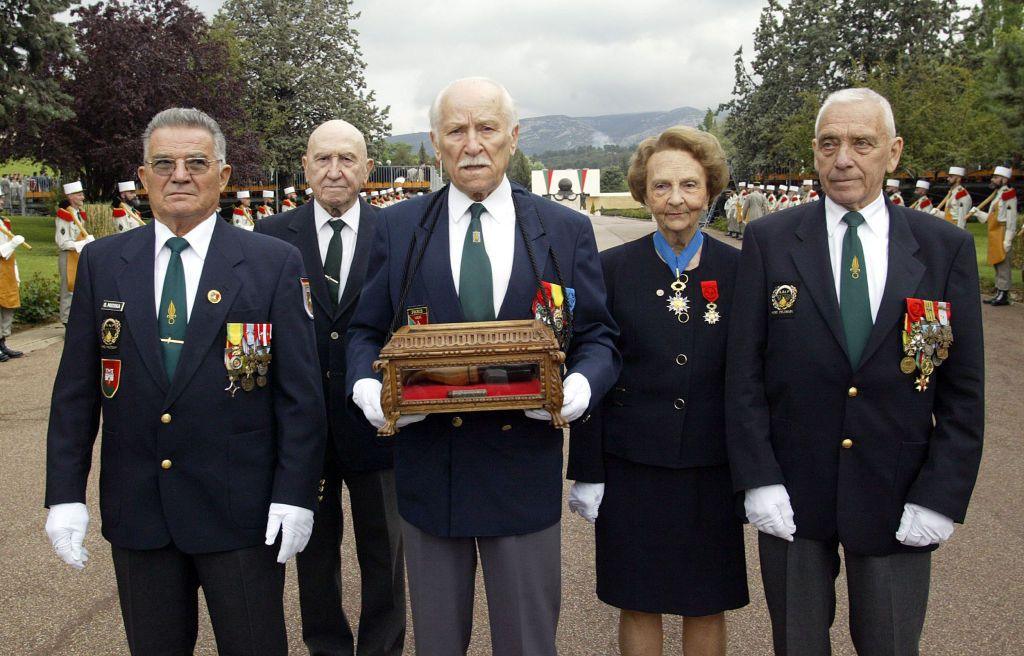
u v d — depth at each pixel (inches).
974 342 95.5
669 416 110.3
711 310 111.6
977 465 94.4
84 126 1114.1
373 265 102.3
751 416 100.6
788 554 100.7
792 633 101.0
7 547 175.9
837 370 97.2
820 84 1579.7
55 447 95.5
